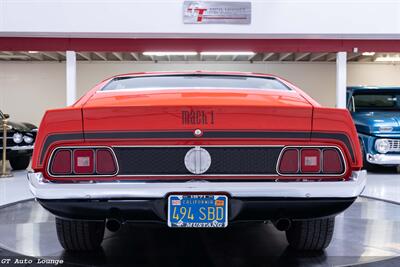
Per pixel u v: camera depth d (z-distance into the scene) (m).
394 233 2.63
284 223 1.74
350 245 2.34
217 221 1.61
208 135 1.61
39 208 3.60
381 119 5.83
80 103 1.86
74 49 8.05
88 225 1.99
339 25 7.83
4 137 5.98
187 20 7.75
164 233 2.62
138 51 8.12
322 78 13.45
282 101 1.85
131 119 1.62
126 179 1.62
